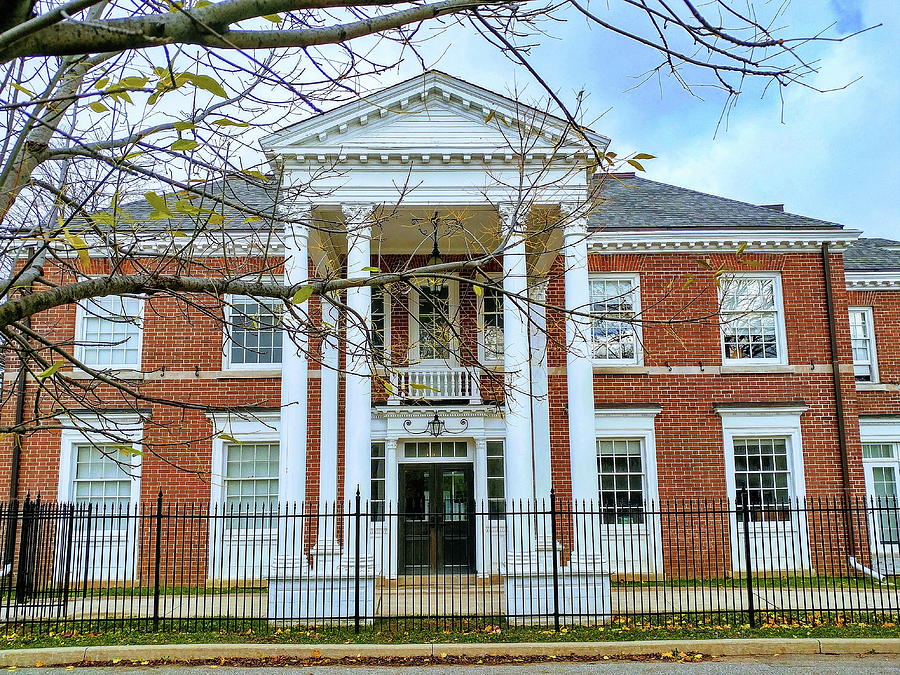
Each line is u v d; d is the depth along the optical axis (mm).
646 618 13906
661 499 20109
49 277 14844
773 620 13547
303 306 15844
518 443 15227
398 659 11836
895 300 23859
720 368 20625
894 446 22812
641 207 22781
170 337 20422
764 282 21219
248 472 20109
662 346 20688
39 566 13828
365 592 13945
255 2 3730
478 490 18922
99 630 13047
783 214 22312
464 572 18906
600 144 15578
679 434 20391
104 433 5566
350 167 16078
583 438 15383
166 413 20094
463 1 4371
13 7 3186
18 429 5602
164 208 4000
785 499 20359
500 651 11930
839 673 10633
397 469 19172
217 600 16844
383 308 20109
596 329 20906
